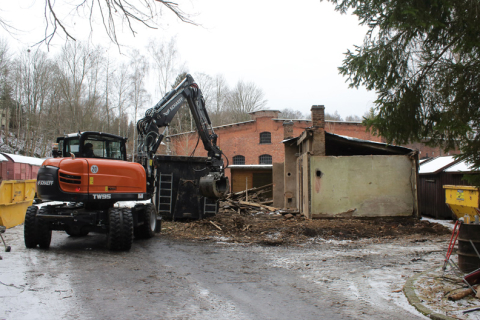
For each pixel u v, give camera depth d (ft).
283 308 16.47
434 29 21.33
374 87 23.39
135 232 34.88
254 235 37.06
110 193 29.68
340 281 21.11
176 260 25.91
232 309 16.20
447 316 15.23
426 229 39.96
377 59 22.07
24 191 43.91
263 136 128.47
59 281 19.71
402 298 18.06
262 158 128.16
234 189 82.94
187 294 18.19
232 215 51.72
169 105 38.27
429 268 23.68
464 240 21.39
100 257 26.21
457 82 21.47
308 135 48.57
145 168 36.37
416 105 23.38
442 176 52.60
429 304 16.67
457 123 20.25
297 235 36.96
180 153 137.28
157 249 29.84
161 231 38.93
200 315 15.38
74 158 29.32
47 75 150.71
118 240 28.14
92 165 28.91
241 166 82.53
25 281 19.51
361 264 25.41
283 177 66.59
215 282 20.52
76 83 140.15
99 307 15.99
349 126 123.75
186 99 41.22
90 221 28.63
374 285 20.29
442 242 34.24
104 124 153.69
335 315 15.72
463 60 21.91
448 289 18.47
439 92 22.43
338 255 28.53
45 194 28.48
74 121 139.03
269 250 30.42
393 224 42.80
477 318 14.99
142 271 22.49
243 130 130.11
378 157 46.21
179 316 15.20
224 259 26.66
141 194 32.37
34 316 14.78
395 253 29.25
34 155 164.55
